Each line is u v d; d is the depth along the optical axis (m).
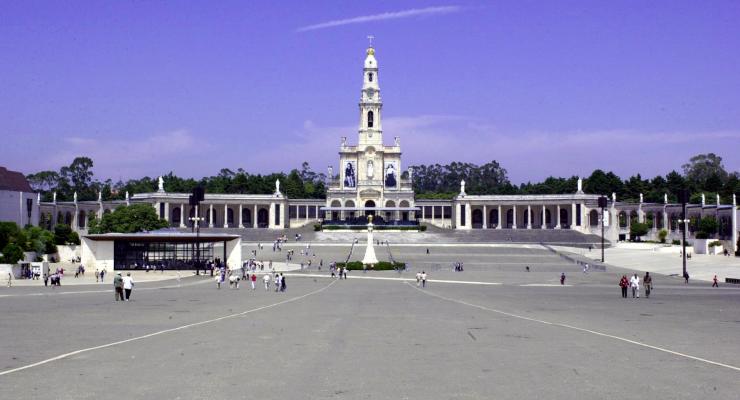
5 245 101.88
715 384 23.98
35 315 45.66
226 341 33.75
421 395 22.28
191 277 95.75
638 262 124.62
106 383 23.88
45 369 26.25
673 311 51.50
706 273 103.19
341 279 95.12
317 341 33.97
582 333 37.44
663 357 29.45
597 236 170.12
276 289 73.56
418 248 148.88
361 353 30.34
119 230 150.12
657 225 197.12
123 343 32.81
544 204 199.38
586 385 23.80
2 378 24.62
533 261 126.88
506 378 24.92
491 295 68.12
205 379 24.59
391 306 54.81
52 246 121.44
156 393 22.42
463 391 22.84
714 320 45.00
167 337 35.03
